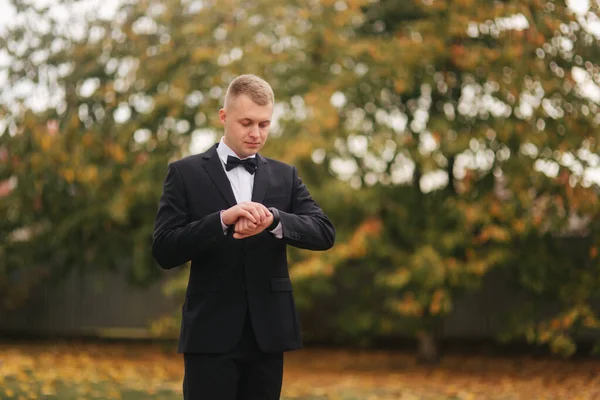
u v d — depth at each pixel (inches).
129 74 363.3
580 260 352.5
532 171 319.0
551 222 318.3
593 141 301.1
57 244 395.5
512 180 322.7
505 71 329.1
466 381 329.1
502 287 451.5
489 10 316.8
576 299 331.3
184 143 380.2
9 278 518.0
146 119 362.3
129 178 358.3
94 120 381.1
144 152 378.9
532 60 315.6
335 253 325.4
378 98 358.0
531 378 335.3
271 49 349.1
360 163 371.6
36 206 379.2
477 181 340.2
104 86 372.2
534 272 339.9
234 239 104.7
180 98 347.3
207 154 110.3
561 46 317.1
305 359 415.8
